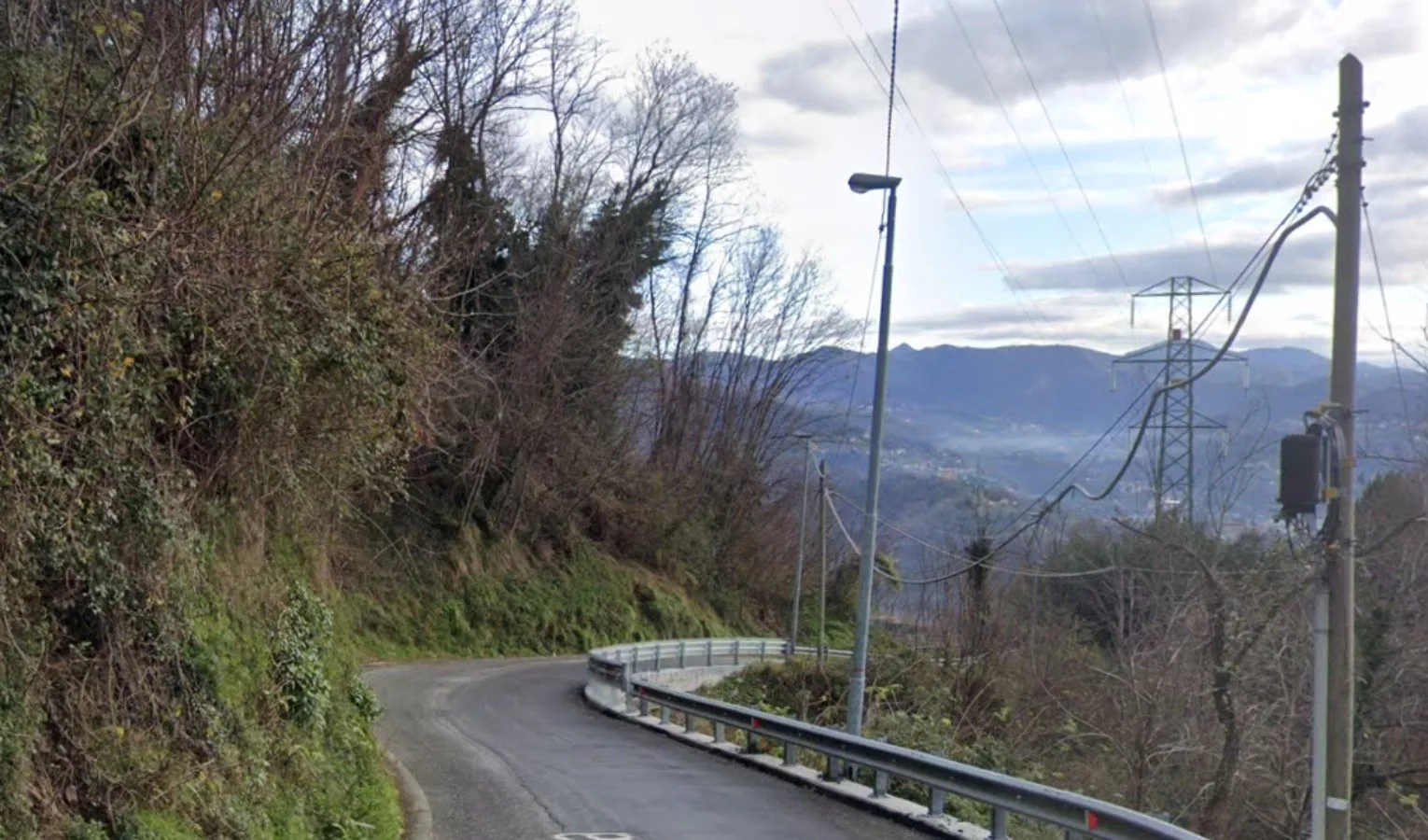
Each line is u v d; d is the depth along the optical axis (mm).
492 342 36500
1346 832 10461
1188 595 24578
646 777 15477
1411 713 23594
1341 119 10977
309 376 11578
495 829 11703
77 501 7176
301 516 12406
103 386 7465
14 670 6445
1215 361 13828
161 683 8188
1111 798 22828
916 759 12594
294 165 11836
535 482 47500
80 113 7219
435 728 20547
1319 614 10672
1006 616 35969
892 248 17812
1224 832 20422
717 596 57719
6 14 7438
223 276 9094
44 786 6461
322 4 12609
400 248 17469
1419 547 23016
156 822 7055
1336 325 10828
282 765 9859
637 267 49312
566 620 45750
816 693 38094
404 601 40156
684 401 59625
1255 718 21719
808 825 12281
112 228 7754
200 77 9375
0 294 6625
